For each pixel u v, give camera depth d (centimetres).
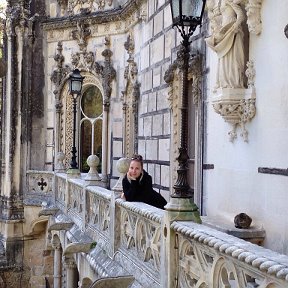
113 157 1872
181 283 533
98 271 800
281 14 711
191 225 514
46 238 1886
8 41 2020
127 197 745
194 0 577
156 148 1368
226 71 803
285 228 692
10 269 1902
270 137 735
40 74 2066
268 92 742
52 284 1931
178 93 1180
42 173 1914
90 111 2031
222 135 888
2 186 1984
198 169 1005
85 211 1047
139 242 684
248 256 376
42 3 2072
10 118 1981
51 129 2064
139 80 1602
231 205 852
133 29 1705
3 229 1945
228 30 789
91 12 1948
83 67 1966
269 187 735
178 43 1194
